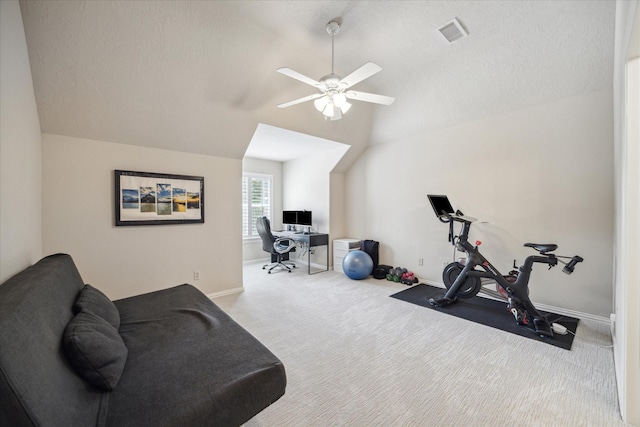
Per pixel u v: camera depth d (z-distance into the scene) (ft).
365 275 14.42
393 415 5.14
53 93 7.47
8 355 2.55
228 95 9.74
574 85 9.29
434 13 7.72
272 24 8.07
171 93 8.84
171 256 10.72
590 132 9.28
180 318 6.15
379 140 15.67
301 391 5.81
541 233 10.32
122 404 3.43
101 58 7.28
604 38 7.89
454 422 4.97
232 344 4.93
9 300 3.38
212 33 7.83
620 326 5.79
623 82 5.40
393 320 9.43
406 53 9.65
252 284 13.83
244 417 3.77
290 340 8.03
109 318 5.32
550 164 10.10
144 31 7.15
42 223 8.09
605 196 9.03
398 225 15.08
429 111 12.60
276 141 14.74
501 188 11.29
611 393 5.68
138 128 9.37
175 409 3.38
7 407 2.40
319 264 17.71
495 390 5.82
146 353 4.65
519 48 8.96
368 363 6.86
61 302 4.56
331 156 16.70
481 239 11.85
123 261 9.64
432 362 6.88
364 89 12.11
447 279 11.45
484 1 7.28
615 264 7.99
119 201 9.42
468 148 12.26
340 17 7.84
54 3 6.05
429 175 13.67
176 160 10.75
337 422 4.97
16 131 5.42
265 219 15.96
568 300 9.73
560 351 7.35
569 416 5.09
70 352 3.61
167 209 10.48
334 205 17.33
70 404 3.08
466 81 10.65
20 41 5.76
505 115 11.16
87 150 8.85
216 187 11.87
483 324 9.09
